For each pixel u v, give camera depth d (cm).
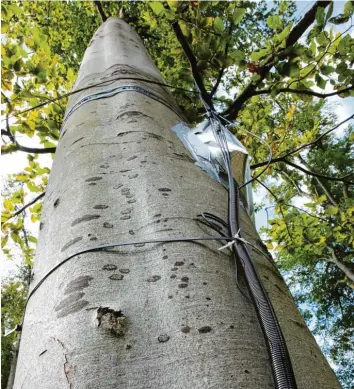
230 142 169
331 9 261
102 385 65
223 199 129
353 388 1435
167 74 489
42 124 363
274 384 67
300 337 89
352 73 302
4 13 363
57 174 147
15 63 316
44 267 102
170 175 126
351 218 561
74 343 73
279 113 725
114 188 119
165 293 82
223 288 86
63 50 903
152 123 162
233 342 73
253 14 777
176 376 66
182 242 96
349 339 1463
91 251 93
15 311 779
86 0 743
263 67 307
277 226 508
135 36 363
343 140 1432
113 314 77
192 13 302
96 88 203
